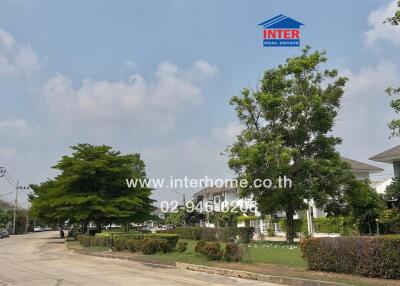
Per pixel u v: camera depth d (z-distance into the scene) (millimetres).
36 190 59938
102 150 42625
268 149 25719
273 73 27750
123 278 15297
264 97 26906
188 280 14438
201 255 19516
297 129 27484
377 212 29797
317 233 37031
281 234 43281
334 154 27828
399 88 13539
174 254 21375
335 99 27969
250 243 27328
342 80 27953
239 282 13727
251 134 27234
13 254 29359
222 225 47812
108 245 28234
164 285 13359
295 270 14211
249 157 25578
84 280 14930
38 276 16344
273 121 28031
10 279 15508
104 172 41062
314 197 26266
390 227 27953
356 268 12469
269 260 16875
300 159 26922
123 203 40219
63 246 38875
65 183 40781
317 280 12227
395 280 11398
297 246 23641
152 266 19141
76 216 38875
